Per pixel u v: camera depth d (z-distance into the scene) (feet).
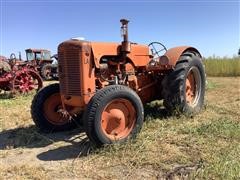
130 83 23.99
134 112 20.47
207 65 66.80
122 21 22.80
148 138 20.76
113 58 22.93
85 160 18.42
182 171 16.33
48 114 24.06
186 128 22.59
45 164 18.24
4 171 17.38
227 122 23.63
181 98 24.86
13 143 22.16
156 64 24.41
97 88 21.90
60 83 21.86
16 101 39.01
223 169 16.05
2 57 46.06
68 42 21.15
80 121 24.72
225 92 38.42
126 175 16.37
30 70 45.01
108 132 19.86
